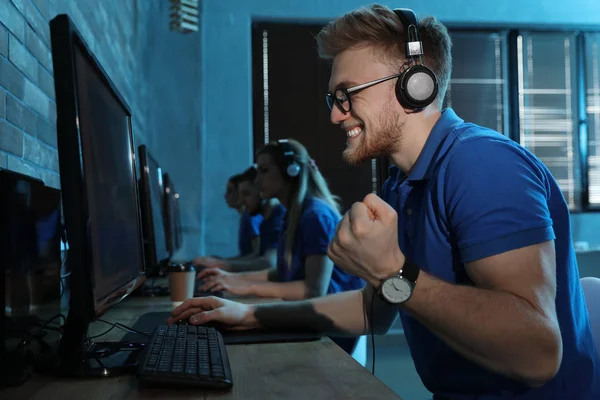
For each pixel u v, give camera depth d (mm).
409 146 1102
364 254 860
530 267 837
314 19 5176
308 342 1098
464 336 820
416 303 853
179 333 1042
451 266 1002
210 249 4949
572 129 5539
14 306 768
